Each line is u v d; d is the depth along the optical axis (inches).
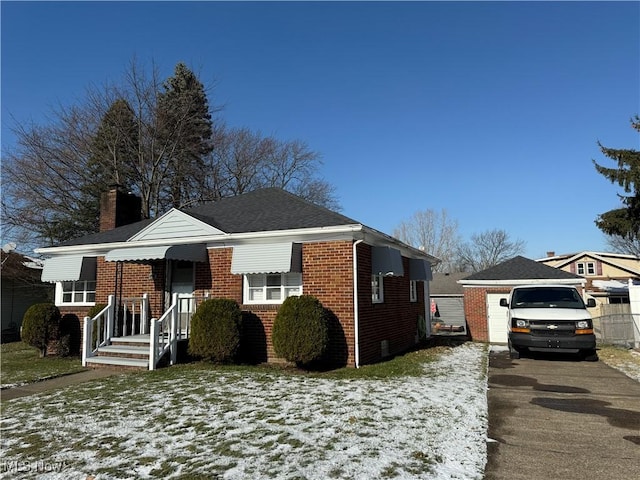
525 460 195.3
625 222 821.2
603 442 218.7
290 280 470.0
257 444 211.8
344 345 431.8
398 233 2046.0
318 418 252.2
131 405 291.0
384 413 261.7
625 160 809.5
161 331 447.2
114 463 193.6
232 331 429.1
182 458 197.0
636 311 585.0
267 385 342.0
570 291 513.0
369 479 172.1
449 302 1441.9
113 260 478.6
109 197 687.1
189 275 526.3
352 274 436.1
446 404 283.4
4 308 943.7
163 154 1132.5
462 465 187.0
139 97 1082.1
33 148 980.6
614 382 362.3
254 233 468.1
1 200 959.0
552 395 317.4
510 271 784.3
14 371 442.9
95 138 1039.0
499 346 654.5
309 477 174.1
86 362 456.8
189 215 507.8
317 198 1531.7
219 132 1330.0
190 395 313.1
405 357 509.7
